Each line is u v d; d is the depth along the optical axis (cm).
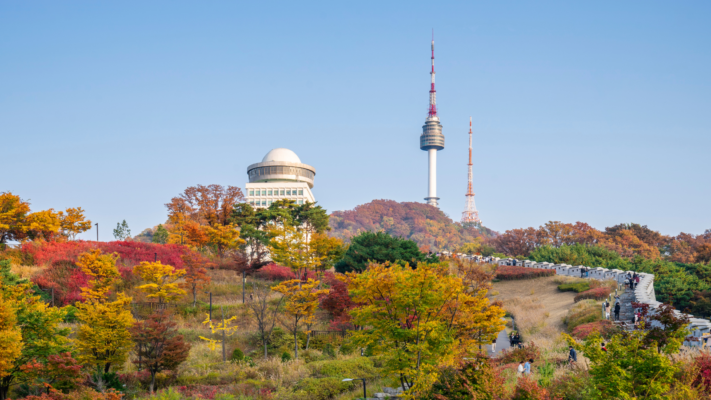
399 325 2175
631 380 1274
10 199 5675
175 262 5638
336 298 3903
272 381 2819
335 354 3522
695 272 7975
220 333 3944
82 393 2133
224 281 5512
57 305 4272
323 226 8219
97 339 2642
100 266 4225
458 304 2409
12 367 2177
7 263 3984
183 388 2645
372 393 2530
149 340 2758
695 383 1427
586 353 1345
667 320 1410
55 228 5806
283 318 4269
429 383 1733
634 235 13375
